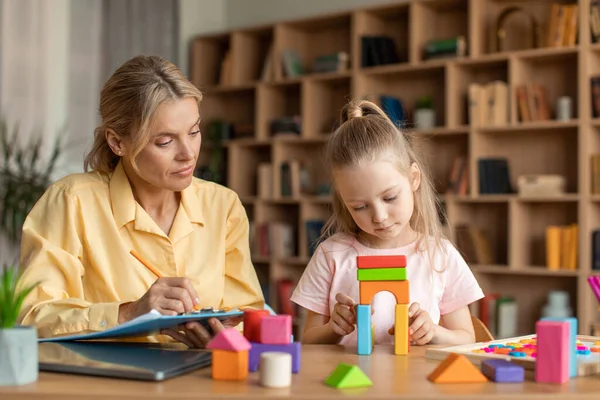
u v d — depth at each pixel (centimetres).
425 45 445
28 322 139
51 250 151
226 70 519
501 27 424
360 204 146
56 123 439
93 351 119
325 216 491
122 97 152
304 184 488
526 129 421
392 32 477
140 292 159
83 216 159
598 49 390
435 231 166
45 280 147
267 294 497
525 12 429
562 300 406
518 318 435
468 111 442
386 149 145
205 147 524
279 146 488
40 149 421
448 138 453
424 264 164
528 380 103
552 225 424
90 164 169
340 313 140
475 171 421
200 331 126
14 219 379
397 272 127
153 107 148
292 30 503
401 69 440
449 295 165
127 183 164
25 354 98
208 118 532
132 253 161
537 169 427
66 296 150
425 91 462
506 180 419
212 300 168
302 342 158
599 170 387
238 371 101
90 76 457
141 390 94
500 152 438
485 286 431
